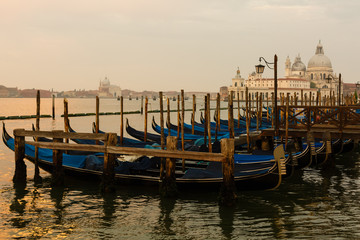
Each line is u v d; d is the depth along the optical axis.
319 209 13.87
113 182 15.76
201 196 15.26
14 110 116.81
